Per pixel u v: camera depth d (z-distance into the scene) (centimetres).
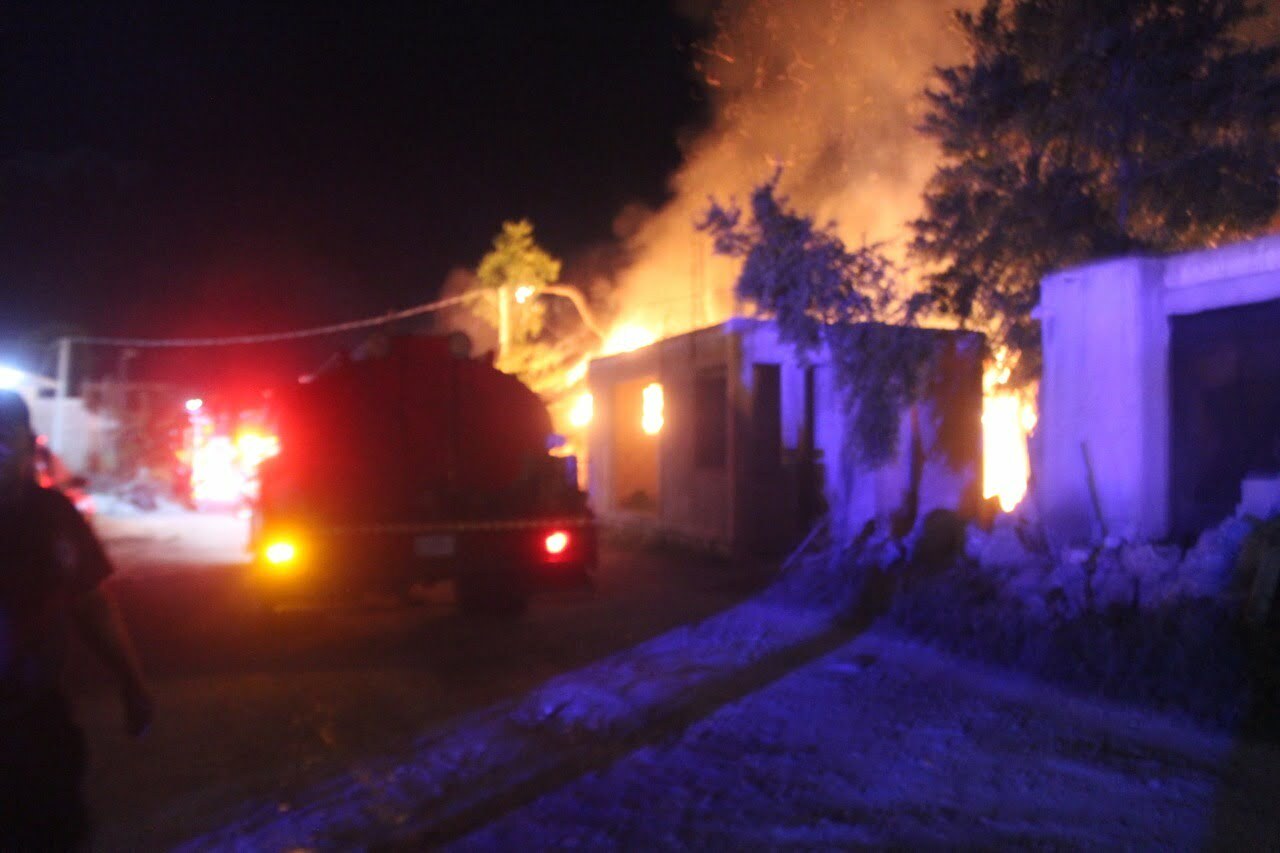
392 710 725
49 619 316
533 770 596
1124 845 460
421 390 1006
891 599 954
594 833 497
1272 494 787
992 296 1166
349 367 998
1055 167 1119
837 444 1319
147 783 581
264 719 706
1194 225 1055
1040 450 997
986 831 480
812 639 891
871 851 463
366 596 975
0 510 313
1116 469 895
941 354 1219
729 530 1362
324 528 951
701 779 569
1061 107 1088
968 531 1012
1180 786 528
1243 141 1039
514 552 991
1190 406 914
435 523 977
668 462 1548
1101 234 1071
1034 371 1168
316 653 905
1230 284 845
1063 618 789
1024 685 721
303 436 984
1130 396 885
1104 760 570
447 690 776
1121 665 699
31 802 309
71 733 326
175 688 788
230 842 500
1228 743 588
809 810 515
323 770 602
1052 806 507
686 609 1066
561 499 1014
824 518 1262
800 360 1215
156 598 1235
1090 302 923
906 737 623
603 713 704
